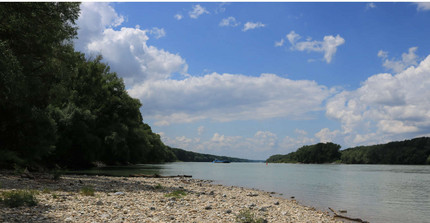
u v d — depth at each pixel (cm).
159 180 3284
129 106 7531
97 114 6688
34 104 3203
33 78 2373
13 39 2092
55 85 2892
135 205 1288
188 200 1608
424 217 1631
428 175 6394
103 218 979
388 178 5197
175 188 2358
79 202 1256
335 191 2923
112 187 2059
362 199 2342
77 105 6066
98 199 1381
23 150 3553
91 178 2905
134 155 8994
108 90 7050
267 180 4425
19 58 2153
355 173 7281
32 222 862
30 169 3488
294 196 2466
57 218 939
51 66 2567
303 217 1371
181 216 1111
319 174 6588
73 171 4631
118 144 7000
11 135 3456
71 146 5738
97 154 6556
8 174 2469
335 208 1886
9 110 3114
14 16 1819
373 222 1488
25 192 1222
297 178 5009
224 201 1728
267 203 1834
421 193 2797
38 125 3597
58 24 2152
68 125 5441
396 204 2102
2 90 1845
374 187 3403
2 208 1010
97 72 6322
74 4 2362
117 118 7181
